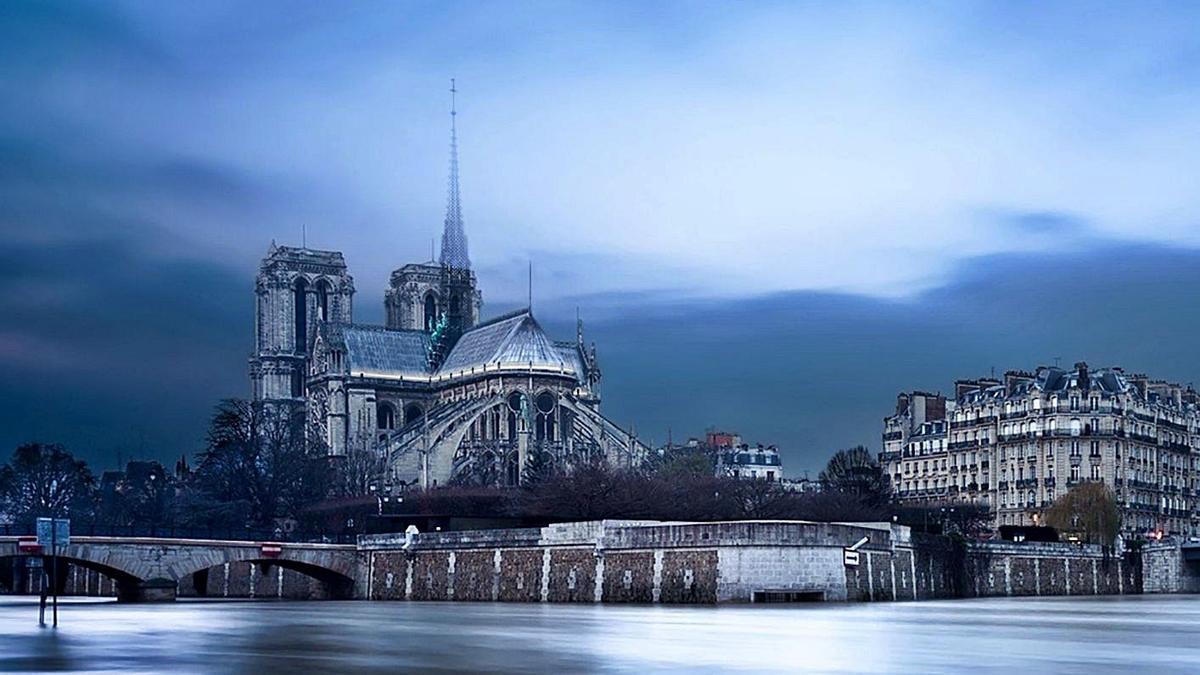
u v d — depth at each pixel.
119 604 165.88
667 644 83.44
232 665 70.62
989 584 197.62
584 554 161.12
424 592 183.25
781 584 149.50
